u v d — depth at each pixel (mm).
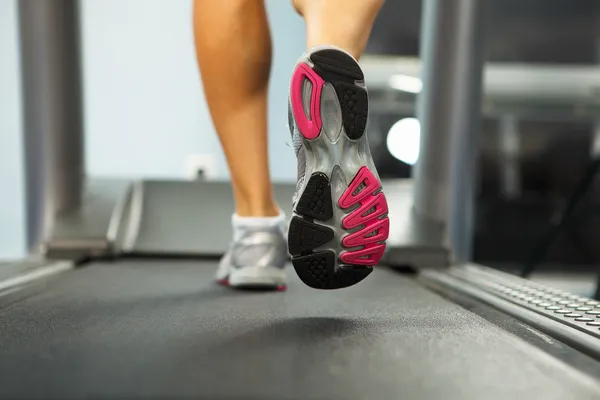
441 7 1588
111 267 1486
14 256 2320
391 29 2652
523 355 658
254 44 1031
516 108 2406
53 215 1702
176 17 2342
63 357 631
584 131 2867
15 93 2314
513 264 2643
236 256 1138
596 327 809
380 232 830
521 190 2848
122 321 828
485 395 528
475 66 1614
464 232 1649
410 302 1006
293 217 816
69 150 1740
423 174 1657
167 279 1280
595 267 2594
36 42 1685
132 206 1852
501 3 2793
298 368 591
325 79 801
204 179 1964
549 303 989
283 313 894
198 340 710
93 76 2344
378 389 534
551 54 2830
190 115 2369
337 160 807
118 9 2332
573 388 553
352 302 1001
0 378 558
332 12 842
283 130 2342
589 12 2770
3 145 2324
